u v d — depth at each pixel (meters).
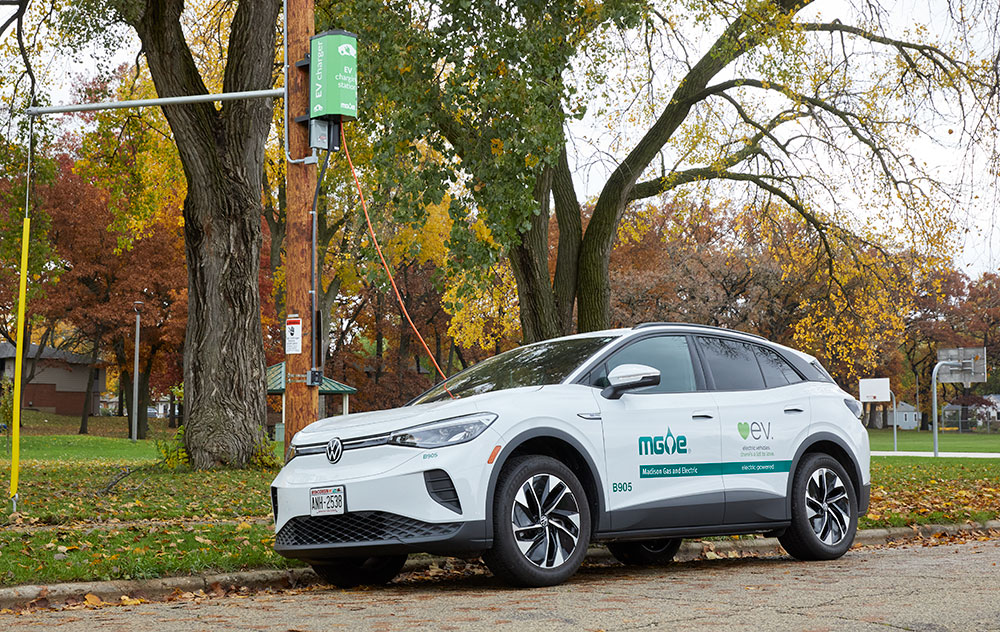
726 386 7.95
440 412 6.52
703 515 7.43
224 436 17.08
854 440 8.63
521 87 13.99
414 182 14.38
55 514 10.57
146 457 30.17
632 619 5.14
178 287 50.50
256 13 17.05
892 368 73.50
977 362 33.25
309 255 8.62
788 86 19.31
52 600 6.34
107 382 95.56
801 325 26.59
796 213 23.14
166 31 16.61
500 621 5.12
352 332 64.94
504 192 14.51
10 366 70.00
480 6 13.91
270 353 52.88
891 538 10.48
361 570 7.34
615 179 18.67
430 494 6.25
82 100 28.44
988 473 19.39
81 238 47.62
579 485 6.75
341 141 8.86
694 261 49.25
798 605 5.57
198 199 17.14
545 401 6.81
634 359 7.55
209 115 17.16
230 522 10.17
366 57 14.03
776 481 7.97
